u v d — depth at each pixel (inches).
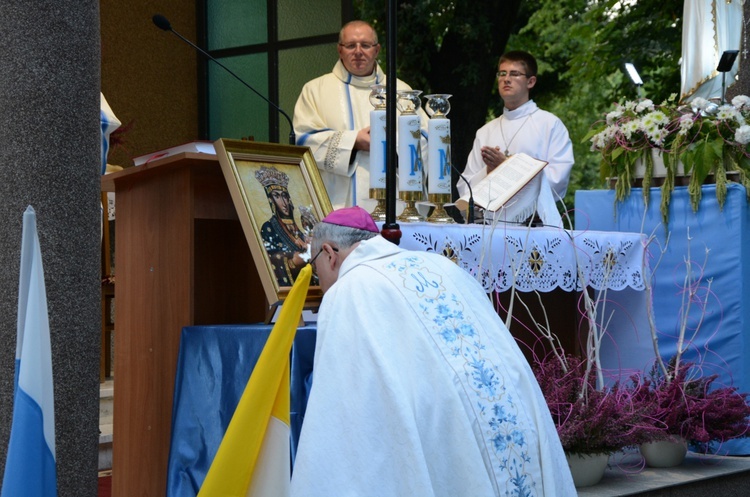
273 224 152.0
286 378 110.3
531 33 654.5
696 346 211.3
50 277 136.8
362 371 111.0
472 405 113.3
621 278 195.3
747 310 208.5
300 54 315.3
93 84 142.5
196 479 146.9
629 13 526.6
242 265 174.4
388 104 136.6
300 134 220.8
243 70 330.6
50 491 98.3
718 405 192.2
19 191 136.7
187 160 154.0
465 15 507.2
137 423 164.4
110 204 282.7
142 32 352.2
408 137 172.1
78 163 139.9
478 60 512.1
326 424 109.8
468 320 118.6
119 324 168.7
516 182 185.6
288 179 159.2
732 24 244.7
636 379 193.8
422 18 506.0
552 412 172.6
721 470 188.9
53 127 138.0
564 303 213.6
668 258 216.2
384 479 107.7
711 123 212.8
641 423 177.2
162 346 160.7
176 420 150.9
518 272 171.8
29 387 96.5
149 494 161.6
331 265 125.5
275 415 110.2
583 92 700.0
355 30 219.1
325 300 117.8
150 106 354.0
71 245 138.5
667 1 513.0
